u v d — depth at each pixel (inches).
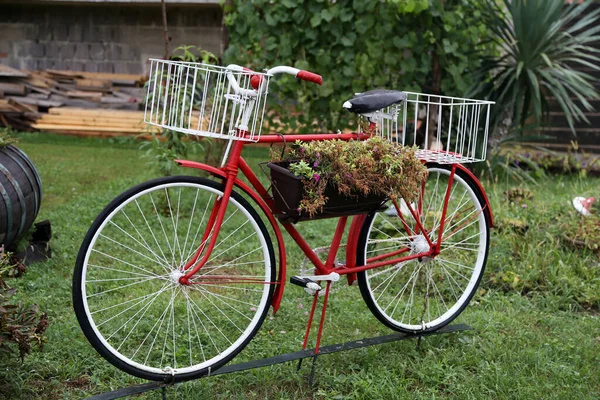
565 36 310.8
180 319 145.6
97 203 247.1
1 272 108.3
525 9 286.2
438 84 309.0
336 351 122.1
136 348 132.0
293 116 309.4
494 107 301.6
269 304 118.4
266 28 295.6
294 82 297.6
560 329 146.6
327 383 119.3
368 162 113.2
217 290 166.1
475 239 190.4
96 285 164.6
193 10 465.1
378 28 290.2
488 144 305.6
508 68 302.5
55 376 119.0
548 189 282.0
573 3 312.0
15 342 108.1
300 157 113.7
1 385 111.0
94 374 119.8
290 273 180.7
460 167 137.3
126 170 327.6
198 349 133.2
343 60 297.3
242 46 302.2
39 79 465.1
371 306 130.3
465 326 140.8
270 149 117.9
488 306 159.9
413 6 273.9
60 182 292.5
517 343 137.6
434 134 308.0
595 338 143.3
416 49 293.7
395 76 298.2
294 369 123.9
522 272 175.0
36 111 454.3
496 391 117.3
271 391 117.8
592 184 292.0
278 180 111.3
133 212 235.0
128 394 106.0
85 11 479.5
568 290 164.2
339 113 305.1
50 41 486.6
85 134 447.5
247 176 114.3
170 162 229.5
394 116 124.9
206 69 105.7
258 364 115.1
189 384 117.2
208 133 106.2
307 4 287.1
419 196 134.0
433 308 158.2
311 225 225.5
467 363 128.0
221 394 115.6
